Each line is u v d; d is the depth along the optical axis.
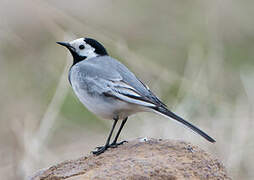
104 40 16.70
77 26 17.09
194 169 8.51
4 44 18.88
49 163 13.62
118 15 20.17
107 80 10.20
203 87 15.06
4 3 19.08
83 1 19.88
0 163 14.07
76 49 11.41
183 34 19.64
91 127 15.73
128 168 8.29
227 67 17.94
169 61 18.52
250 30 19.73
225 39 19.64
